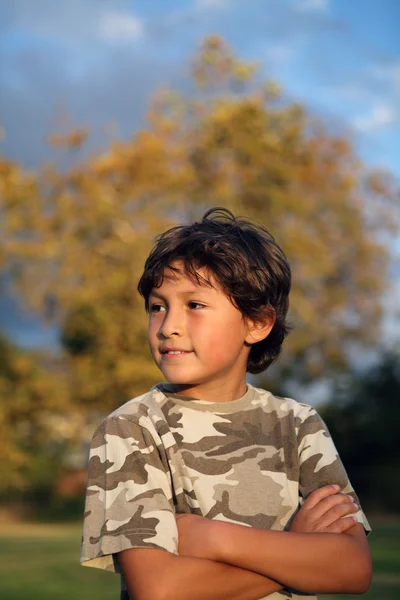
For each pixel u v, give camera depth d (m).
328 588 1.62
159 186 22.19
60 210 22.06
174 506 1.69
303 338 22.08
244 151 22.69
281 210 22.62
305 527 1.68
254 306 1.77
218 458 1.72
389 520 17.98
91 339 22.05
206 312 1.71
